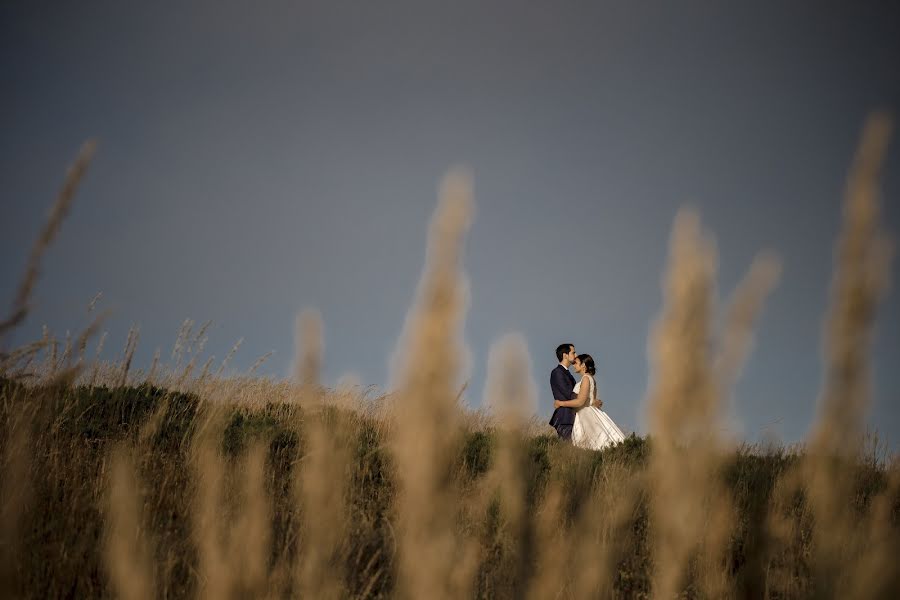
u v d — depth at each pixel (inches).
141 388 851.4
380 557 341.4
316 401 164.4
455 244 109.5
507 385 127.6
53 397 408.5
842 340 90.1
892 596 86.4
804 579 250.2
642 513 386.0
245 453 670.5
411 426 111.1
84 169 202.2
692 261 99.6
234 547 352.5
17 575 406.6
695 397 99.5
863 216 89.8
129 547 401.7
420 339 109.9
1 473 434.3
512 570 285.1
